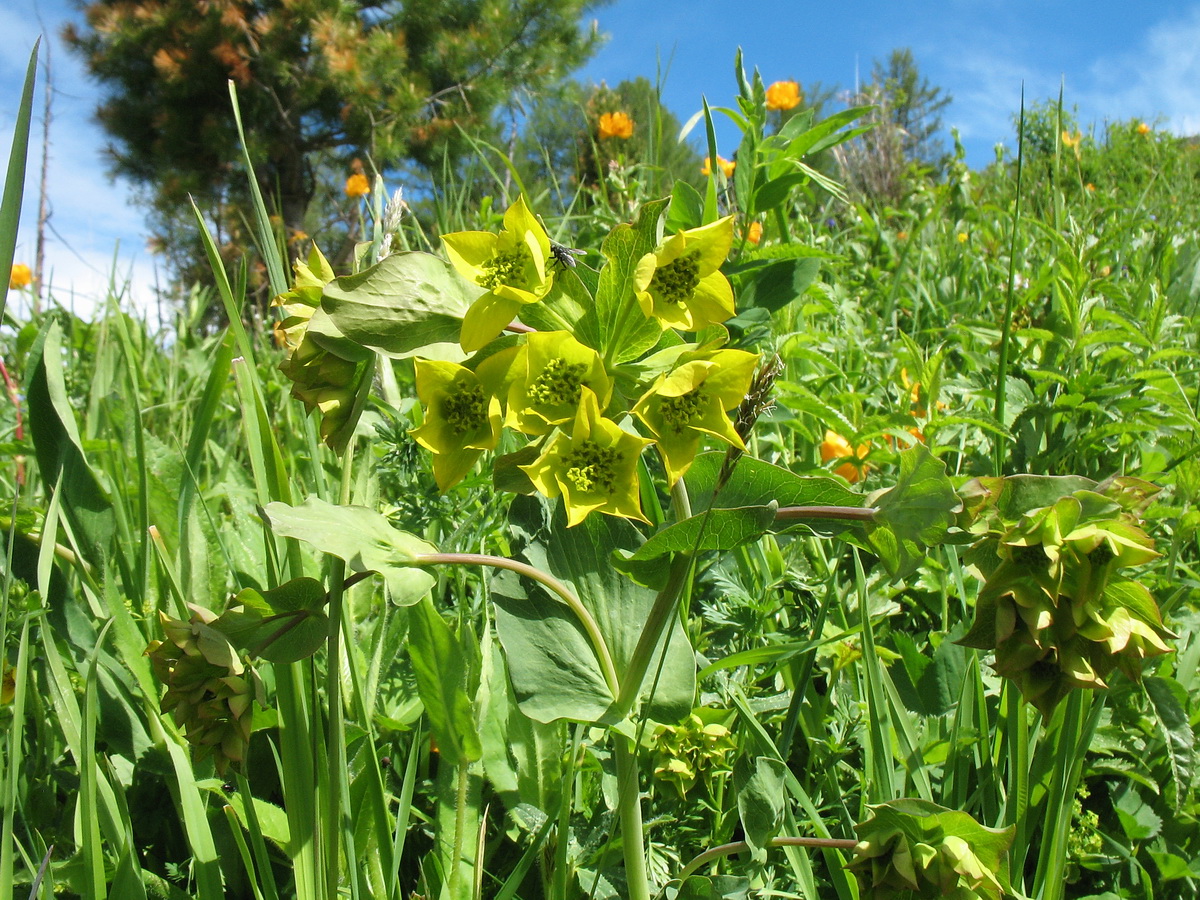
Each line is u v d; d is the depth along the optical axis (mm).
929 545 174
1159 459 301
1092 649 168
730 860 214
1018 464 333
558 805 204
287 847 189
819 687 262
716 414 172
